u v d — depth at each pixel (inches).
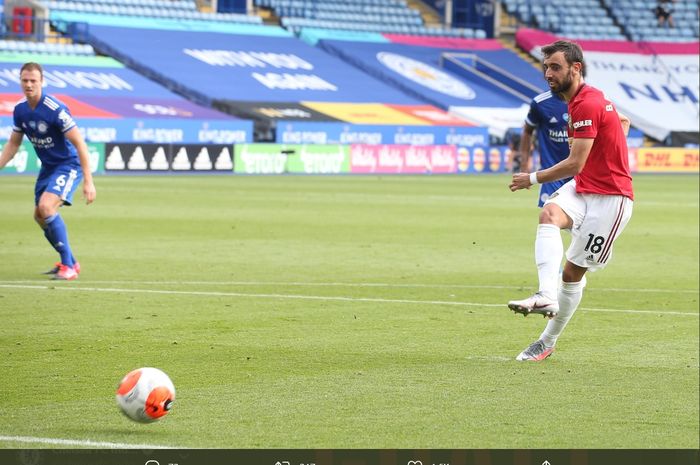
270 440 499.2
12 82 3405.5
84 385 609.0
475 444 502.0
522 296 1019.3
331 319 861.2
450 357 714.8
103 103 3425.2
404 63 4480.8
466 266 1264.8
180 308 901.2
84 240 1453.0
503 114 4205.2
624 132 711.7
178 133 3255.4
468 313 907.4
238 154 3174.2
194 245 1416.1
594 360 714.8
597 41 4886.8
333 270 1195.3
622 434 527.8
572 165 651.5
